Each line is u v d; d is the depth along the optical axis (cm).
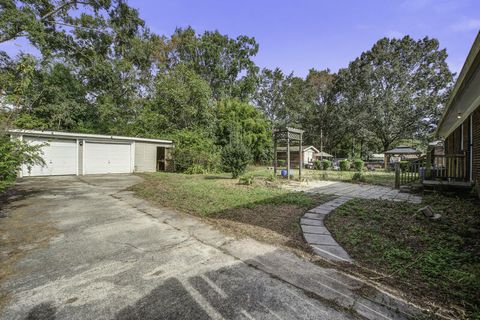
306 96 3281
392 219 428
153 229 379
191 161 1467
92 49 1830
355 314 174
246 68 2842
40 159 587
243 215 464
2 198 633
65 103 1659
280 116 3344
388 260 266
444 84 2423
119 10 1766
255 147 2219
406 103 2462
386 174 1555
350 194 718
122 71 2006
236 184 879
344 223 411
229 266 252
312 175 1371
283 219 438
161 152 1647
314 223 413
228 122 2091
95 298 196
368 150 3478
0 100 552
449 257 266
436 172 849
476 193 621
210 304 187
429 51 2492
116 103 2042
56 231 368
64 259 270
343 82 2920
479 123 602
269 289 208
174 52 2539
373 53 2695
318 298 195
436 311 178
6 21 1195
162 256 278
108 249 298
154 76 2203
